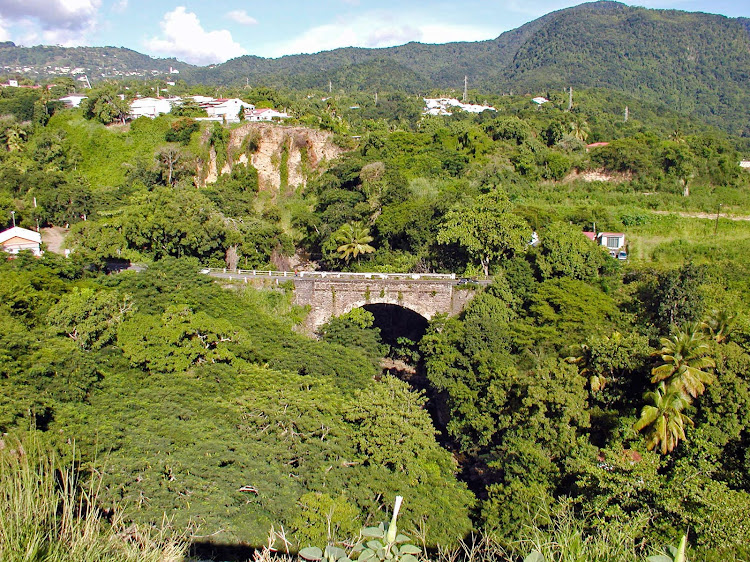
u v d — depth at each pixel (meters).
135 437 27.33
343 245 58.41
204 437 28.19
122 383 33.59
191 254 54.53
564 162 80.75
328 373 38.34
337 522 24.06
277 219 70.06
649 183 78.25
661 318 43.66
